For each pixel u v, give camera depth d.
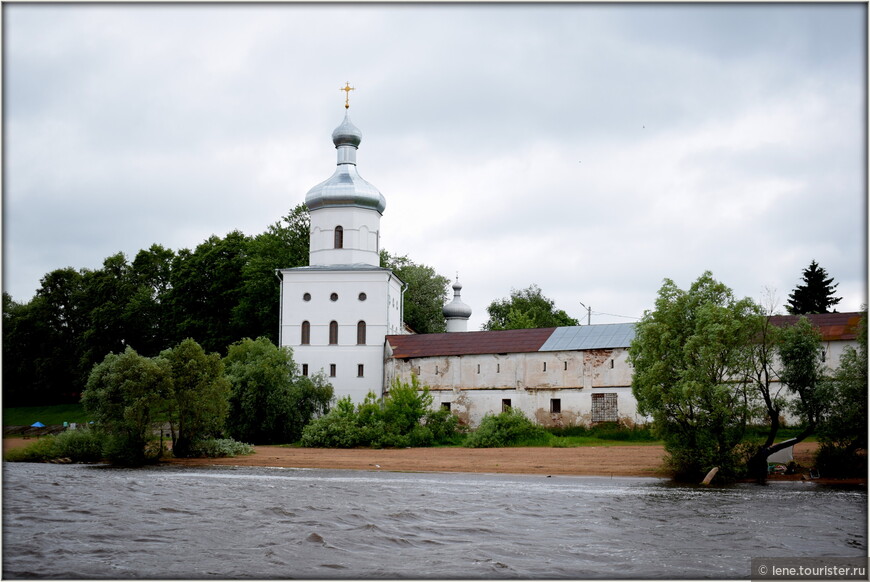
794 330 45.41
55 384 107.12
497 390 71.75
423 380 74.88
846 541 27.47
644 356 46.44
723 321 44.25
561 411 68.75
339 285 80.75
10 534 27.91
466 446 63.75
